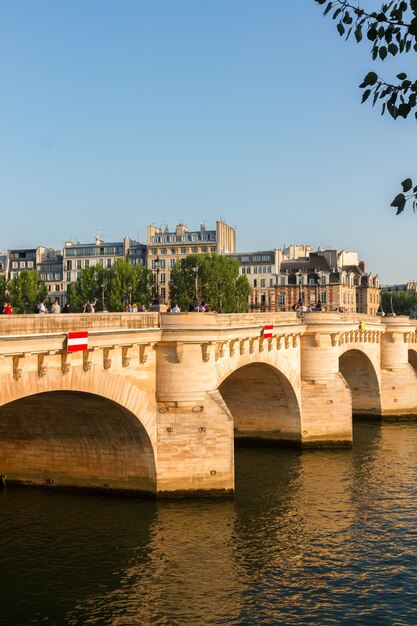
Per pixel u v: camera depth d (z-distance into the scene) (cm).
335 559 3419
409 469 5300
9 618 2778
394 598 3006
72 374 3397
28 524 3759
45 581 3097
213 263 13462
